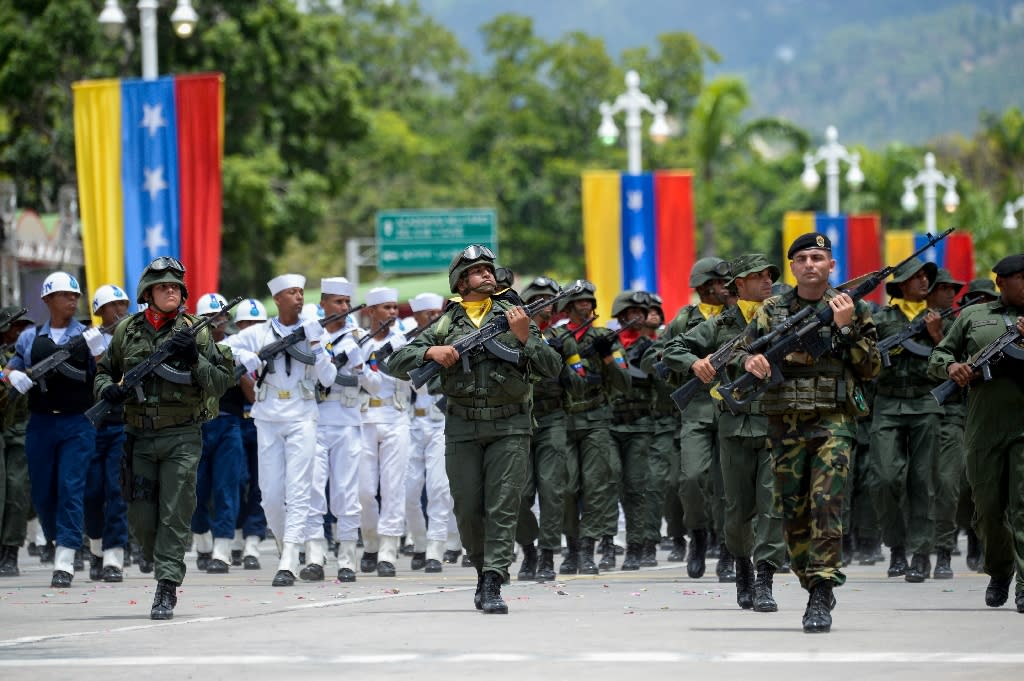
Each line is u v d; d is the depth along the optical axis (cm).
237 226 11444
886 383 3350
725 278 3350
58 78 10656
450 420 2638
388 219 12512
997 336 2588
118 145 5072
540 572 3303
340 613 2698
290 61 11444
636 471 3838
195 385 2673
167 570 2653
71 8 10281
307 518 3434
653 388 3853
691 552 3434
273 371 3384
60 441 3325
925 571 3294
